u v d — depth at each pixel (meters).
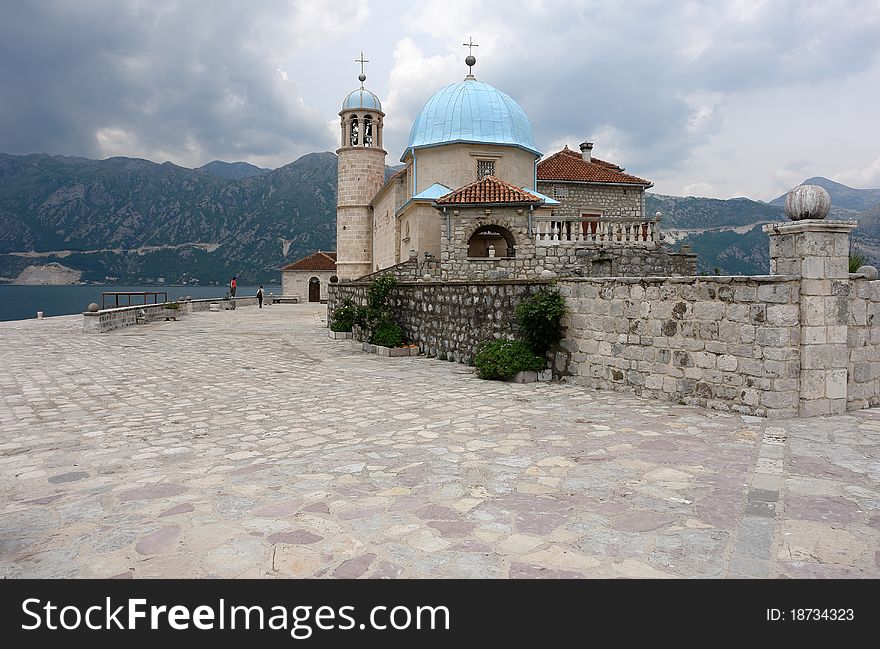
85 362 16.94
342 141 48.50
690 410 9.47
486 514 5.16
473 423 8.84
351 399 11.09
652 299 10.57
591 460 6.77
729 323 9.26
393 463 6.80
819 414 8.77
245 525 4.98
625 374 11.20
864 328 9.24
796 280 8.61
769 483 5.84
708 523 4.88
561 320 12.70
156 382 13.40
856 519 4.92
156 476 6.46
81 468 6.81
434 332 17.22
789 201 8.74
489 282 14.52
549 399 10.67
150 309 34.28
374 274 28.38
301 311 45.66
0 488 6.11
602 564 4.19
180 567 4.24
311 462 6.93
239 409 10.32
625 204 39.09
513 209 26.19
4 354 18.75
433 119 33.31
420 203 29.83
